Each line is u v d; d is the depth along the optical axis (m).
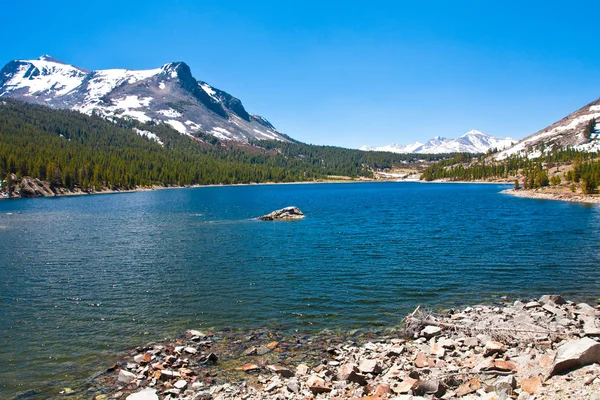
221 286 33.62
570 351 14.61
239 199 159.75
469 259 42.16
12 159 180.12
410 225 71.38
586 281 33.38
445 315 25.56
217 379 17.98
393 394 15.25
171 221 83.19
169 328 24.64
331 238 58.00
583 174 143.50
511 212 91.06
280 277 36.25
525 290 31.33
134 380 17.91
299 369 18.33
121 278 36.56
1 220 85.00
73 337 23.34
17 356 20.94
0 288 33.56
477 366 16.94
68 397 16.83
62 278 36.62
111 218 89.25
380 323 24.88
